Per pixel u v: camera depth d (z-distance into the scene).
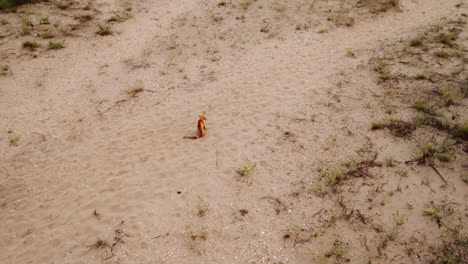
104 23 10.99
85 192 5.24
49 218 4.86
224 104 7.07
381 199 4.61
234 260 4.10
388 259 3.94
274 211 4.65
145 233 4.51
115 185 5.32
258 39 9.69
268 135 6.05
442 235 4.09
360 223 4.36
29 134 6.71
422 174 4.87
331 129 5.98
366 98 6.65
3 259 4.34
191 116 6.80
